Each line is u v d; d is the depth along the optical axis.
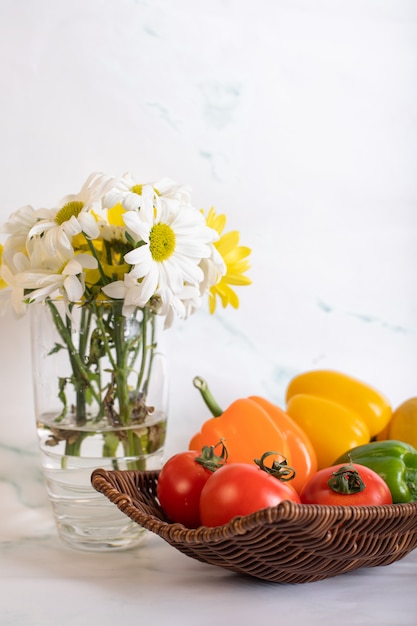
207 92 0.90
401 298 0.95
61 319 0.75
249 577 0.74
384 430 0.88
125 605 0.69
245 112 0.91
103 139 0.88
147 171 0.90
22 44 0.86
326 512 0.65
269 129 0.92
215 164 0.91
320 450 0.85
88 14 0.88
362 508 0.67
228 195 0.91
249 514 0.65
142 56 0.89
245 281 0.81
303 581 0.72
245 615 0.68
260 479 0.69
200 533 0.67
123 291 0.74
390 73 0.94
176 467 0.74
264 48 0.91
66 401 0.76
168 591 0.71
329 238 0.93
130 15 0.88
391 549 0.71
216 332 0.91
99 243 0.76
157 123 0.89
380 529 0.69
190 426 0.91
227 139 0.91
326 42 0.93
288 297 0.93
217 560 0.70
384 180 0.94
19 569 0.75
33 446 0.88
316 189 0.93
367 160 0.94
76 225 0.72
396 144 0.94
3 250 0.76
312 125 0.93
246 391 0.92
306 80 0.92
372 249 0.94
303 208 0.93
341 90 0.93
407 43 0.94
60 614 0.68
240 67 0.91
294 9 0.92
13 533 0.83
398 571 0.75
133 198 0.72
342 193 0.93
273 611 0.69
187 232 0.74
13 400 0.87
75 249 0.75
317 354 0.93
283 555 0.67
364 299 0.94
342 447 0.85
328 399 0.88
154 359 0.77
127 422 0.76
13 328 0.87
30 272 0.74
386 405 0.87
